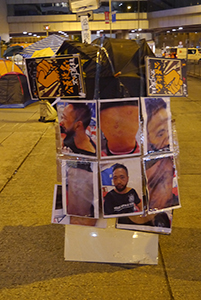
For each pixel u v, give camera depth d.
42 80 2.51
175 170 2.70
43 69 2.48
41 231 3.49
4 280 2.70
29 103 13.32
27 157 6.15
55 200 2.79
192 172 5.21
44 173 5.27
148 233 2.84
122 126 2.51
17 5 57.78
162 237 3.32
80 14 11.61
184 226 3.55
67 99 2.53
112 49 2.53
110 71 2.46
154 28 60.25
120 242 2.87
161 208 2.70
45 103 9.37
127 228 2.77
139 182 2.62
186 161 5.73
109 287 2.59
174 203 2.74
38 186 4.74
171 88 2.50
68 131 2.58
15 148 6.79
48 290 2.57
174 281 2.64
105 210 2.64
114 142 2.54
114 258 2.88
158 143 2.61
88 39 11.84
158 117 2.57
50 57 2.44
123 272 2.77
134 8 59.53
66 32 62.09
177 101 12.70
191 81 21.12
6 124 9.31
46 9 58.00
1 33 56.00
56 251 3.11
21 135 7.93
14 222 3.70
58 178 2.79
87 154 2.58
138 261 2.86
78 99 2.52
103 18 58.81
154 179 2.65
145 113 2.51
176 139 2.72
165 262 2.90
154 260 2.86
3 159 6.05
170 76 2.48
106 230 2.85
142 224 2.77
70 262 2.92
